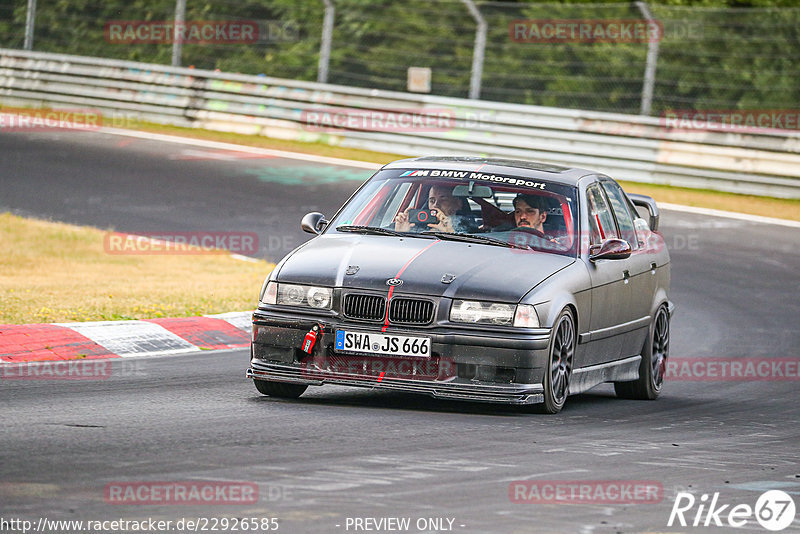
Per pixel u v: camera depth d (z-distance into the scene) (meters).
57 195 57.16
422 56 94.00
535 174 26.58
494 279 22.97
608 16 89.81
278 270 23.86
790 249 53.47
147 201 56.81
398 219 25.77
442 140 72.00
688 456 19.84
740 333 38.38
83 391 23.69
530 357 22.41
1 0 104.94
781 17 86.69
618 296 26.44
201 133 77.25
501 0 92.31
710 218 59.16
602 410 25.36
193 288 39.50
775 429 23.64
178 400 23.08
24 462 16.62
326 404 23.47
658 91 87.94
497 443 19.81
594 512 15.37
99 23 102.75
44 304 34.34
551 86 90.00
